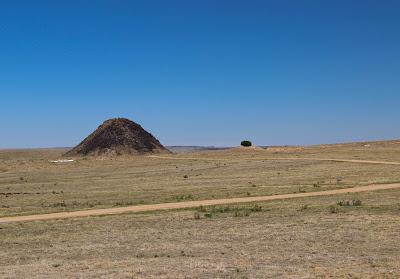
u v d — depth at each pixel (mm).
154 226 32531
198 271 19859
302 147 123688
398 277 18406
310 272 19344
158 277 19000
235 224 32062
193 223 33094
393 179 57875
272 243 25875
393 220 30938
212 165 88500
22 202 50094
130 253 24688
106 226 33188
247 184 58906
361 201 40812
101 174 83438
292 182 59312
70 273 20234
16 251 26500
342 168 73250
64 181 74375
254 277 18734
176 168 86875
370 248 23938
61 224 34656
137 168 91312
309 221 31906
